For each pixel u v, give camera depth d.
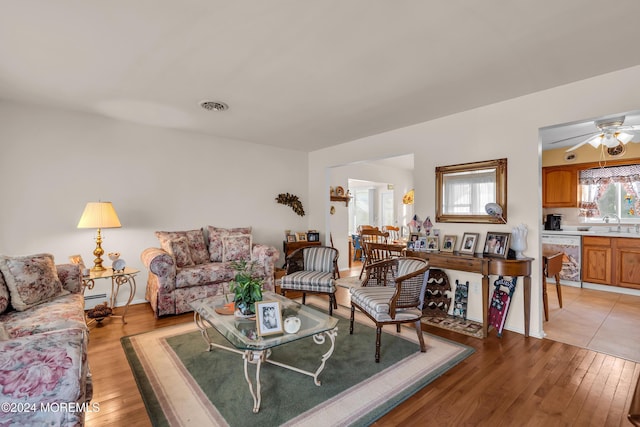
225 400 1.92
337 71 2.45
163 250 3.74
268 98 3.03
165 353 2.55
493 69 2.41
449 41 2.01
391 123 3.87
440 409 1.84
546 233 5.07
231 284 2.38
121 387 2.07
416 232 3.76
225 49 2.12
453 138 3.50
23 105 3.24
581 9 1.68
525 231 2.88
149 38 1.98
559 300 3.77
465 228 3.40
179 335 2.93
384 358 2.47
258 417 1.76
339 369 2.30
